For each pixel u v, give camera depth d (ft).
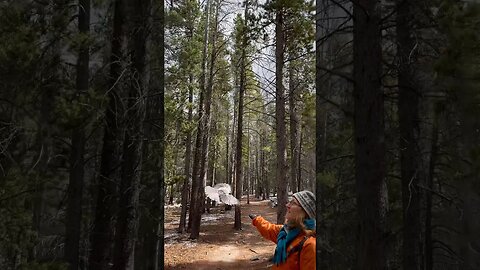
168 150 37.86
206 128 50.19
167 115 36.40
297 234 8.04
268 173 130.72
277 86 36.55
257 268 33.30
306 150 62.03
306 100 39.09
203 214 74.54
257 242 44.98
